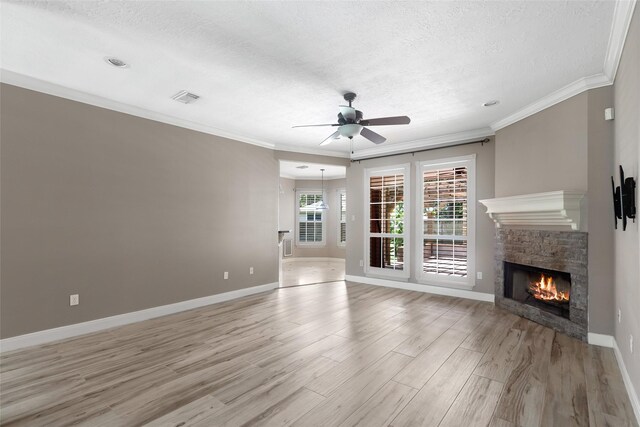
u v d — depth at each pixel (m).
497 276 4.70
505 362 2.87
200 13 2.23
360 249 6.69
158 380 2.56
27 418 2.08
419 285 5.79
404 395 2.34
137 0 2.09
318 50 2.70
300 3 2.11
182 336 3.54
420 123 4.71
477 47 2.65
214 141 5.02
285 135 5.42
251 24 2.35
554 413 2.12
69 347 3.23
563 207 3.29
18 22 2.33
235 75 3.18
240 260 5.38
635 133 2.22
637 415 2.06
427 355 3.03
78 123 3.61
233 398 2.30
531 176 4.04
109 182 3.86
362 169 6.65
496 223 4.70
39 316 3.32
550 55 2.78
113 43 2.62
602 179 3.22
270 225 5.91
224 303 4.95
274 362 2.88
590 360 2.89
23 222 3.23
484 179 5.03
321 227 10.24
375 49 2.69
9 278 3.15
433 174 5.66
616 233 2.99
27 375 2.65
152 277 4.24
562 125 3.58
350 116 3.40
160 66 3.01
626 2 2.07
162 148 4.37
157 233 4.30
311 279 6.98
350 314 4.36
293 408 2.18
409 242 5.92
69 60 2.90
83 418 2.08
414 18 2.27
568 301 3.65
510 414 2.11
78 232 3.60
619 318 2.88
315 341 3.38
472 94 3.63
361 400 2.28
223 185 5.13
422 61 2.88
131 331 3.70
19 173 3.21
